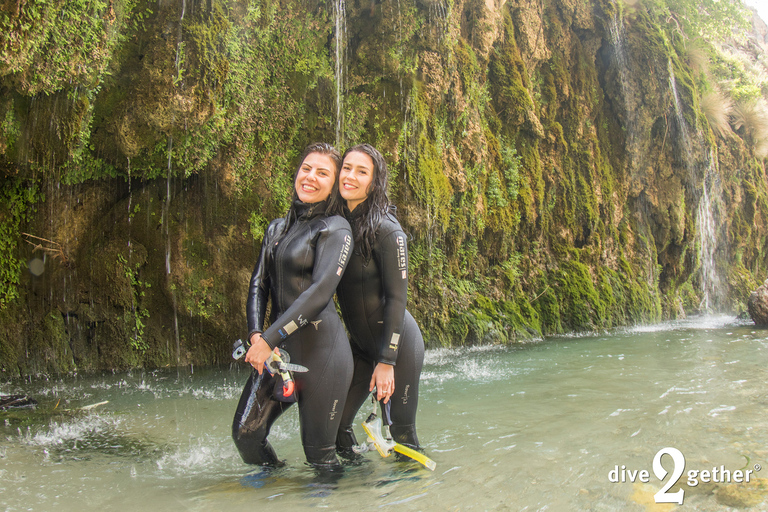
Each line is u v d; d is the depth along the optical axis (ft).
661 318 42.04
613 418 12.59
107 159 22.29
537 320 33.81
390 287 9.71
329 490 8.68
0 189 21.77
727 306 51.98
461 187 31.07
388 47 27.73
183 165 22.68
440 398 16.06
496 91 34.50
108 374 22.45
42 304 22.80
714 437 10.40
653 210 43.62
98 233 23.75
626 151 41.98
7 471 10.38
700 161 44.16
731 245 54.34
